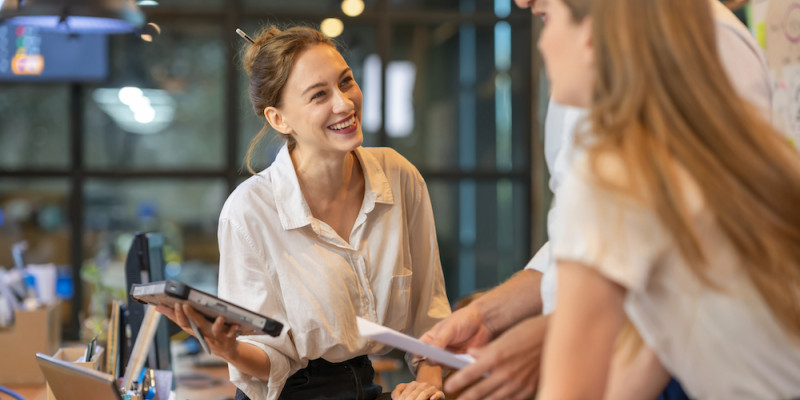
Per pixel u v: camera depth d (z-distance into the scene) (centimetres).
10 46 625
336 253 201
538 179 678
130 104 660
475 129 696
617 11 99
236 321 166
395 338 133
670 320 100
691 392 107
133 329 245
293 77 194
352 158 209
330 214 206
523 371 124
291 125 198
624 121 96
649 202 92
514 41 693
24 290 322
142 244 248
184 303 163
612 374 126
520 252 696
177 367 364
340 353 201
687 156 94
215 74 668
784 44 247
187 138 669
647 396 125
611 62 99
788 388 101
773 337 98
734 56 136
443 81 688
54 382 182
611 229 92
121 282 366
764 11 260
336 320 198
